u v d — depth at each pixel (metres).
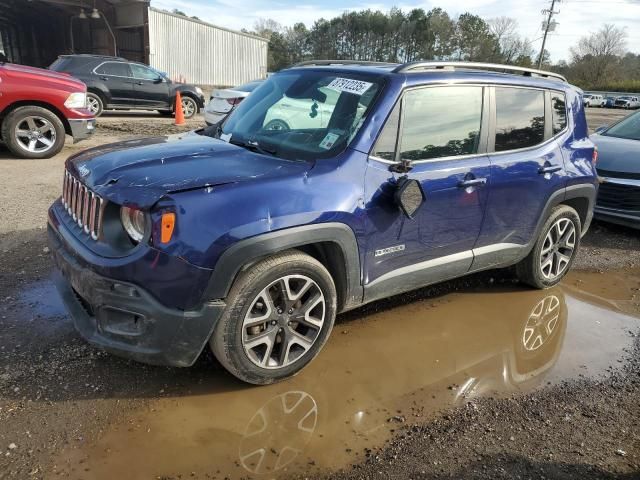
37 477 2.32
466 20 72.81
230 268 2.67
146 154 3.21
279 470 2.47
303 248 3.17
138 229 2.65
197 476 2.40
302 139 3.41
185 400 2.91
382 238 3.30
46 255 4.66
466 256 3.93
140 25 26.16
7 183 6.98
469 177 3.71
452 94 3.70
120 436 2.61
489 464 2.59
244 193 2.76
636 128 7.60
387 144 3.35
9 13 28.91
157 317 2.63
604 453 2.73
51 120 8.59
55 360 3.16
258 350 3.02
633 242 6.38
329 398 3.05
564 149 4.49
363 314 4.12
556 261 4.77
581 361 3.66
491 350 3.73
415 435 2.78
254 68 32.12
